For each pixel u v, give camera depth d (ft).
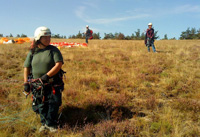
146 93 14.96
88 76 18.71
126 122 10.22
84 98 13.57
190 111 11.71
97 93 14.83
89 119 11.13
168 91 15.40
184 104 12.22
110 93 15.10
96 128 9.79
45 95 9.26
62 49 41.19
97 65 24.14
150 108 12.37
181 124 10.16
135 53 32.94
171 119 10.60
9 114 11.06
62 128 9.91
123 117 11.27
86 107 12.35
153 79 18.37
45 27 9.05
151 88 15.99
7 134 9.10
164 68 22.66
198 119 10.75
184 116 11.19
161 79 18.17
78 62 25.70
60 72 9.65
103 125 9.82
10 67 22.39
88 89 15.84
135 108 12.39
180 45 53.52
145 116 11.51
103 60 27.07
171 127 9.89
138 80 17.81
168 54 32.55
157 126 10.01
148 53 33.86
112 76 18.53
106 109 12.16
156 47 46.52
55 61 9.05
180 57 29.50
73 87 15.60
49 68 9.17
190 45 53.67
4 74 19.26
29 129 9.68
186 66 22.95
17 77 18.69
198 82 16.80
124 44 55.93
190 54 32.53
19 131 9.45
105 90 15.62
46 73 9.16
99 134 9.19
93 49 41.01
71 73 19.97
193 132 9.44
